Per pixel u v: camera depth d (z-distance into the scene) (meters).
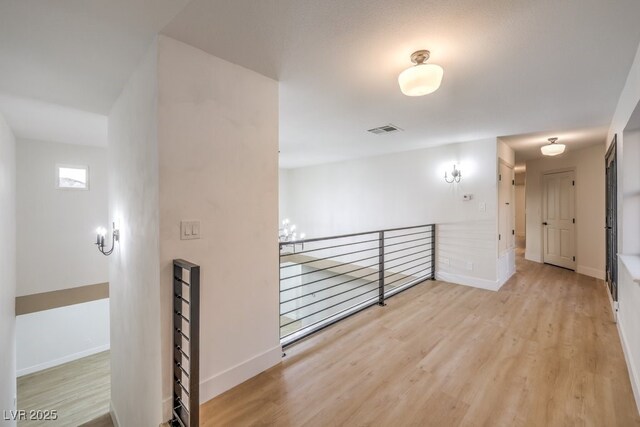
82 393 4.55
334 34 1.67
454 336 2.73
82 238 4.48
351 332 2.82
